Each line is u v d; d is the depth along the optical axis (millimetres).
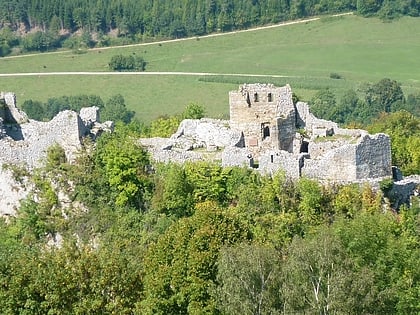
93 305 101188
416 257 112562
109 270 104438
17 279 101188
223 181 128625
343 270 100875
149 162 133375
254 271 100812
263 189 126250
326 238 104312
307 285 99750
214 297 104438
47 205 134500
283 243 119188
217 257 107500
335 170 127375
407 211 125438
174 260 110188
